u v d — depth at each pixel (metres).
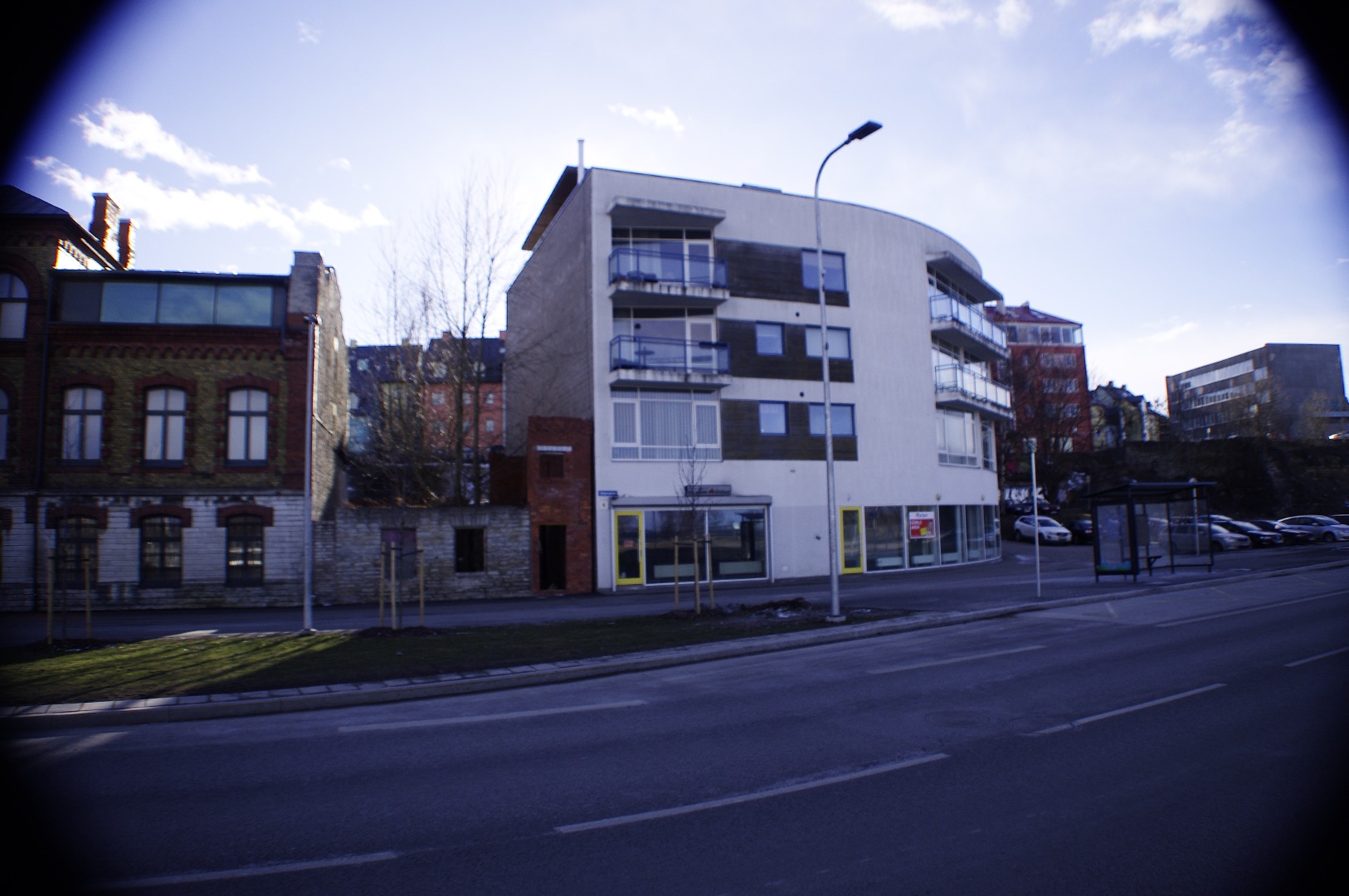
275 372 23.41
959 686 9.16
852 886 4.07
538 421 25.97
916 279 33.81
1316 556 31.14
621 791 5.77
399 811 5.45
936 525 32.97
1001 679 9.46
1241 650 10.96
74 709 8.55
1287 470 55.62
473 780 6.14
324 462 26.48
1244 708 7.64
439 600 24.12
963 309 35.59
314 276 24.16
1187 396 97.31
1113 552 22.88
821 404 30.30
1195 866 4.22
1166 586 20.45
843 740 7.00
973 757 6.36
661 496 27.31
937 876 4.17
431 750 7.09
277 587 22.61
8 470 21.73
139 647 13.12
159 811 5.49
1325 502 54.31
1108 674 9.54
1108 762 6.10
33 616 19.77
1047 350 75.62
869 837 4.75
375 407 32.59
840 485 30.27
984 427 39.34
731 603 19.47
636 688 10.01
